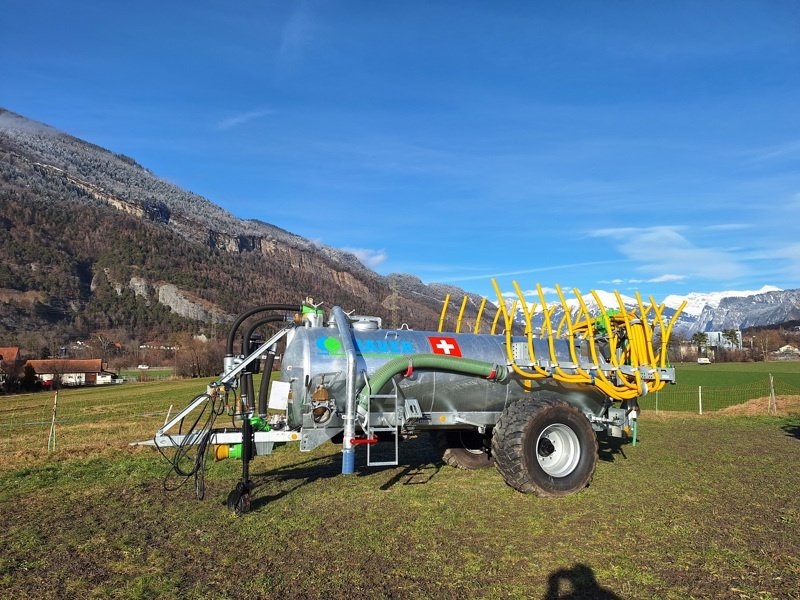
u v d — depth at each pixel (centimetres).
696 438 1065
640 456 871
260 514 579
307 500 629
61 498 669
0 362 6291
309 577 419
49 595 401
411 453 925
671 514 559
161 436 617
